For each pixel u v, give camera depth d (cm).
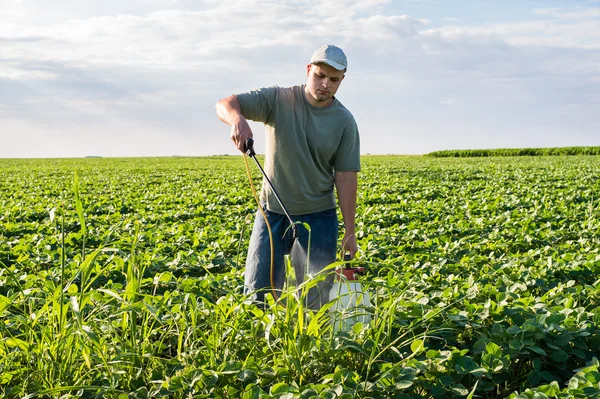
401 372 290
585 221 837
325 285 429
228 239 780
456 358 307
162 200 1330
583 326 345
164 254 703
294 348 315
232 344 337
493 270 542
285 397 272
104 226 891
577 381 277
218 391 298
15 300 425
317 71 402
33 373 305
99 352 299
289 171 429
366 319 369
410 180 1808
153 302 385
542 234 745
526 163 2912
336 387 280
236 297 354
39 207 1178
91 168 3008
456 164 3080
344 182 447
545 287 475
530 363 341
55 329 311
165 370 318
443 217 994
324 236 440
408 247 727
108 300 374
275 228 438
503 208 1091
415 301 400
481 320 370
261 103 418
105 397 295
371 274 591
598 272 522
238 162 3884
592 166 2403
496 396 323
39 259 641
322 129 425
